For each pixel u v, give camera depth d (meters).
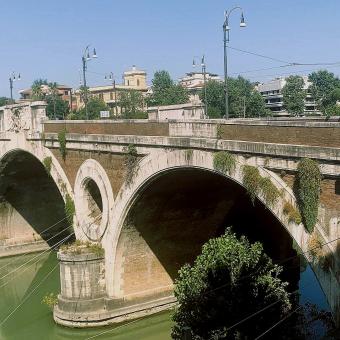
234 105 85.56
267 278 19.30
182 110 28.27
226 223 30.67
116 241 27.56
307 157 16.47
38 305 33.00
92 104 95.50
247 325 18.36
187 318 19.22
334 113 77.81
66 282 28.22
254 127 18.77
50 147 32.69
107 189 27.73
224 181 26.09
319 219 16.33
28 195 43.88
